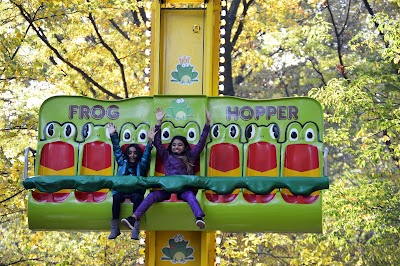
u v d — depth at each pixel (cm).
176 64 1385
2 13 2183
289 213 1223
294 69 3825
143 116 1281
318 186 1210
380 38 2477
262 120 1266
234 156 1260
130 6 2250
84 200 1248
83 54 2416
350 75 2916
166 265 1337
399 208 2091
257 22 2686
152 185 1212
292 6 2706
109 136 1279
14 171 2044
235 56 3012
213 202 1227
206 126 1241
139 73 2622
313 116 1258
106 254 2412
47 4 2073
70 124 1283
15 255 2675
